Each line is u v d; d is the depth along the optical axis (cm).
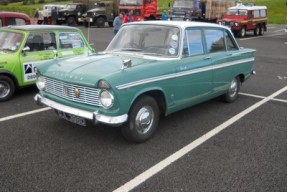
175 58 544
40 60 757
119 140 516
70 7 2988
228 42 694
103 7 2898
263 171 432
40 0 6775
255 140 533
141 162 448
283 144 519
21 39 737
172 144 508
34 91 804
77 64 512
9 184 388
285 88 893
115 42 614
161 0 5484
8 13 1176
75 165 435
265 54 1540
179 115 646
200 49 602
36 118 611
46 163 438
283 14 4456
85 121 471
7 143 497
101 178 405
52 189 379
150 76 486
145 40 577
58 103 498
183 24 578
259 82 964
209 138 536
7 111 648
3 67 696
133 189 383
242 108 702
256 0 5300
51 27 792
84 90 462
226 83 686
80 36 848
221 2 2923
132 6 2611
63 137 524
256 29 2497
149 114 506
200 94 605
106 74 454
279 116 656
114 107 447
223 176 417
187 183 399
